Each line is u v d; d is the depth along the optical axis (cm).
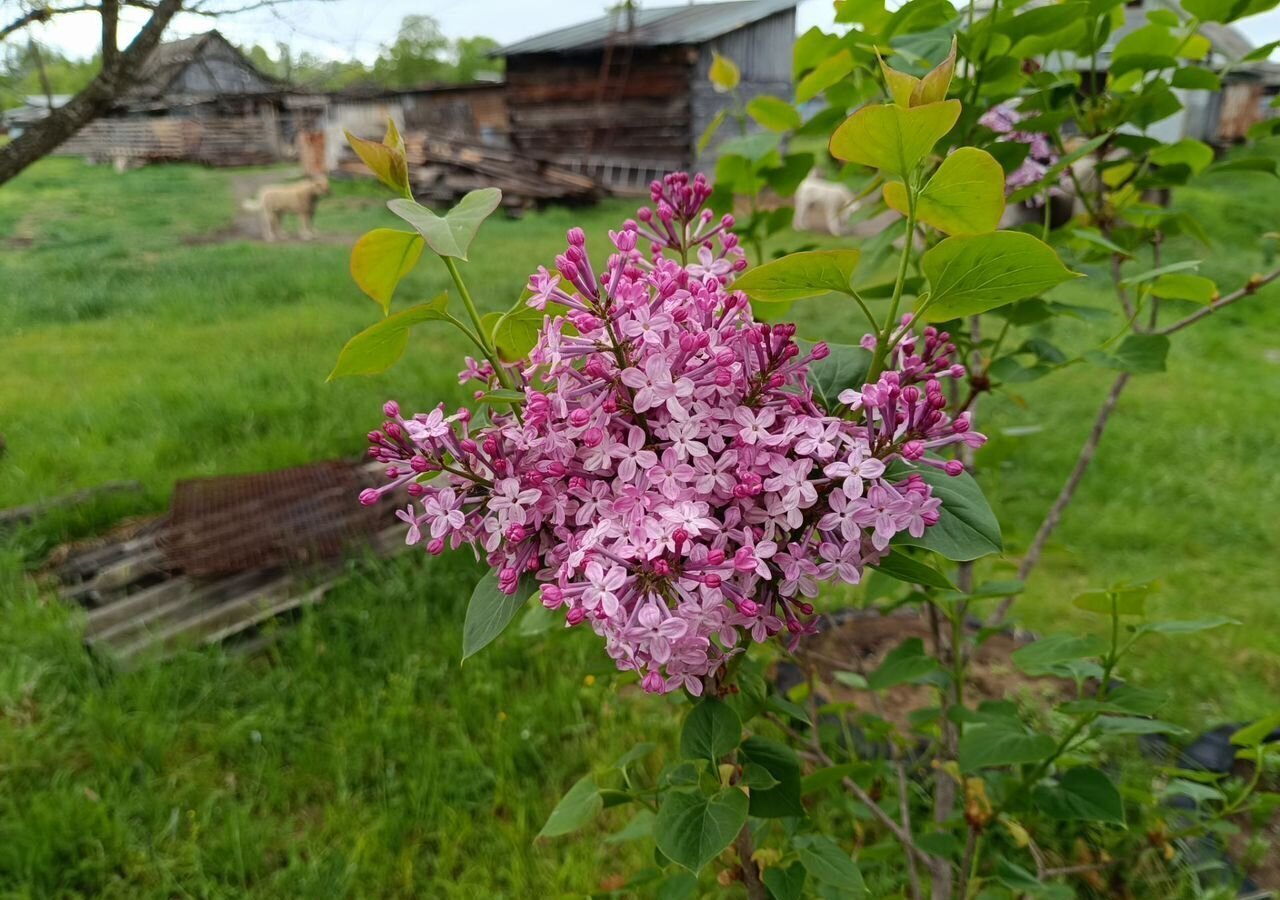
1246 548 109
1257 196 304
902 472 28
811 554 26
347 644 84
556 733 76
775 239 230
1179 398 158
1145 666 85
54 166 522
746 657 37
